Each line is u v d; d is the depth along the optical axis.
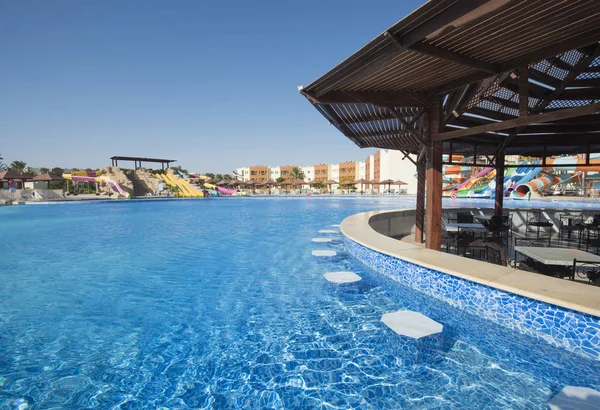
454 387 2.60
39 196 30.27
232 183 52.12
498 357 3.01
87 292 4.92
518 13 2.84
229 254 7.43
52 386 2.68
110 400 2.51
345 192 53.38
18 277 5.72
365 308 4.16
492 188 27.67
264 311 4.14
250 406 2.42
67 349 3.25
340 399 2.48
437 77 4.64
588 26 3.09
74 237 10.10
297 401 2.47
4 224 13.68
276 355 3.12
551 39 3.38
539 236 8.49
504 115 6.39
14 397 2.54
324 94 4.90
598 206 18.36
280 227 12.22
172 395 2.56
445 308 4.07
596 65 4.63
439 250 5.59
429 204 5.60
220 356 3.11
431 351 3.14
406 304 4.26
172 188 45.47
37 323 3.85
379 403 2.43
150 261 6.84
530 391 2.54
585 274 4.45
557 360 2.93
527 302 3.24
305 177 89.69
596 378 2.68
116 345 3.33
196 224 13.35
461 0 2.67
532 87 5.21
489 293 3.60
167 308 4.29
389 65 4.11
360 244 6.28
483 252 6.61
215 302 4.48
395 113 5.34
